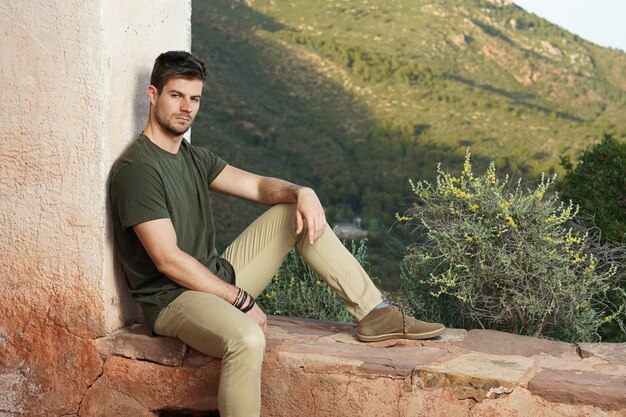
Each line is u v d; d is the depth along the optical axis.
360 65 76.50
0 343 3.06
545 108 75.06
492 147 60.12
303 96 70.12
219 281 2.71
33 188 2.93
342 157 58.78
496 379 2.47
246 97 66.81
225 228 36.31
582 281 3.38
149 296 2.80
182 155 2.94
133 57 3.04
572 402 2.38
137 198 2.66
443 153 58.03
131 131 3.05
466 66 83.75
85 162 2.85
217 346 2.59
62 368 2.99
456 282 3.49
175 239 2.69
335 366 2.69
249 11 89.50
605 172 5.36
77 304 2.94
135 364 2.89
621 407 2.32
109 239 2.91
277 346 2.84
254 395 2.54
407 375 2.59
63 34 2.81
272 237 3.03
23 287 3.00
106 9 2.81
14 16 2.86
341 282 2.95
